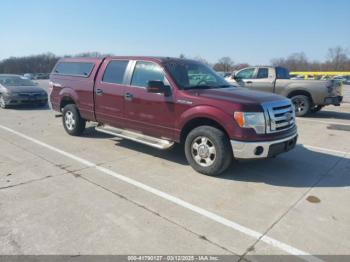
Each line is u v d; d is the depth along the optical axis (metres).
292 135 4.93
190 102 4.89
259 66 11.82
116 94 6.05
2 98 12.62
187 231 3.30
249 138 4.42
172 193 4.23
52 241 3.09
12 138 7.25
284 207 3.87
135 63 5.84
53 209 3.73
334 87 10.43
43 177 4.74
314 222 3.51
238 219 3.56
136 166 5.30
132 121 5.86
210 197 4.12
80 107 6.99
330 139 7.40
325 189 4.44
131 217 3.57
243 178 4.80
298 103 10.88
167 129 5.30
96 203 3.90
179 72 5.44
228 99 4.64
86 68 6.88
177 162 5.54
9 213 3.62
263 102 4.61
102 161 5.55
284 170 5.19
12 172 4.94
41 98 13.03
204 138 4.81
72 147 6.47
